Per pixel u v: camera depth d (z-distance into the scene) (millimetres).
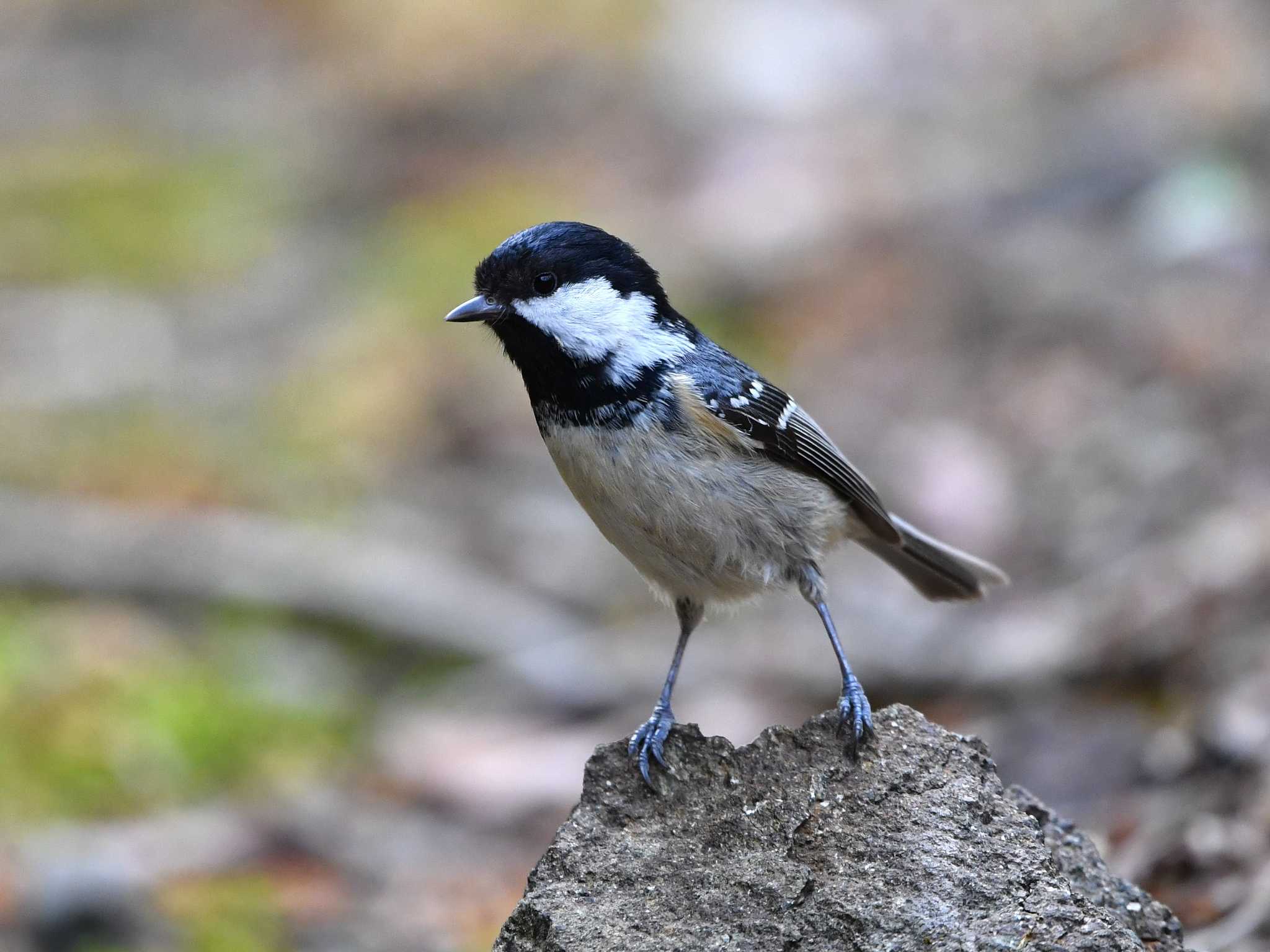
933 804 5293
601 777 5570
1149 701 9203
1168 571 10125
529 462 14359
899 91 18688
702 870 5223
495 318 6570
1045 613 10523
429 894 8898
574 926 5059
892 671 10430
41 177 20250
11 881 8539
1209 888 6863
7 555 12031
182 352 16203
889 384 14055
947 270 15227
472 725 10938
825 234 16266
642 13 21453
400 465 14336
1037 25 19172
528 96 20484
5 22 25328
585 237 6641
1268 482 10945
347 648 12039
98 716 10352
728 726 10273
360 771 10414
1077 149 16250
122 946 8078
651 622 12016
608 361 6492
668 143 18609
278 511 13469
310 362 15906
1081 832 5910
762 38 20125
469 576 12625
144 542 12344
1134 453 12000
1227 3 18031
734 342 15102
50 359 15977
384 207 18938
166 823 9570
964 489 12336
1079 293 14250
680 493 6531
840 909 4984
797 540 6777
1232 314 13203
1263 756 7711
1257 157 14898
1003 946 4777
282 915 8602
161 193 19750
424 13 22141
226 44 23953
